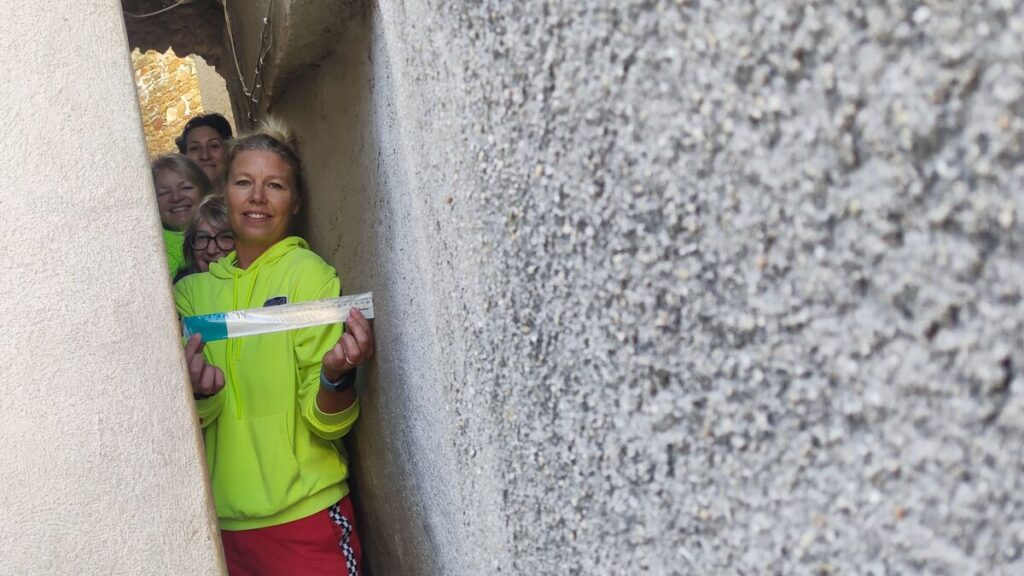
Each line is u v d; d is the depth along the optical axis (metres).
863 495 0.35
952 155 0.30
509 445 0.70
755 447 0.41
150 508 0.78
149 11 2.12
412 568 1.23
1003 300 0.29
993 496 0.30
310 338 1.24
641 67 0.44
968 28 0.29
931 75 0.30
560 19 0.50
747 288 0.40
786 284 0.38
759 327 0.40
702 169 0.41
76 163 0.78
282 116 1.72
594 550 0.57
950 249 0.31
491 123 0.63
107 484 0.77
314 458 1.27
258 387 1.25
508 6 0.56
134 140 0.81
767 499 0.40
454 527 0.94
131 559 0.77
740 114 0.39
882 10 0.31
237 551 1.25
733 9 0.38
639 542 0.51
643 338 0.48
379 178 1.13
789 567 0.40
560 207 0.54
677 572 0.48
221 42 2.26
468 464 0.83
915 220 0.32
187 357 1.09
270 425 1.23
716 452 0.44
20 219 0.75
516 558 0.72
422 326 0.97
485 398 0.74
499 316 0.68
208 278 1.40
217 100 3.01
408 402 1.10
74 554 0.75
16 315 0.74
